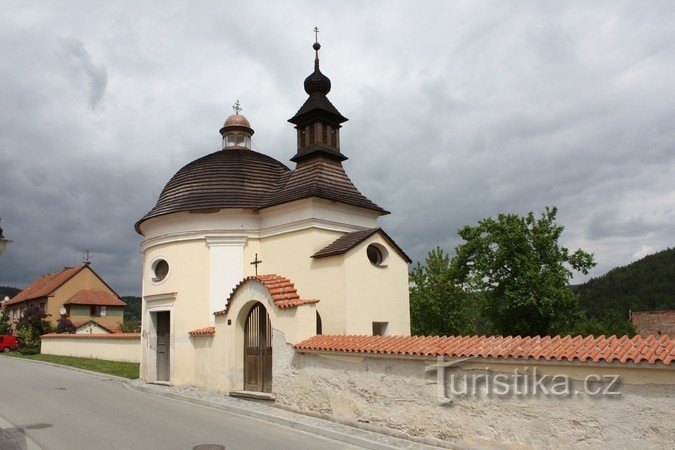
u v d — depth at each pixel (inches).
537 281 1085.1
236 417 544.7
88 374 1016.2
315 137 875.4
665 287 2659.9
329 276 721.6
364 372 476.4
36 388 788.0
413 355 428.1
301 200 779.4
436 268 1366.9
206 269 811.4
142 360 874.8
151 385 800.9
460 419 396.8
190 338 775.7
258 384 645.9
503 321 1156.5
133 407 604.7
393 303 762.8
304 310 571.5
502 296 1146.0
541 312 1074.1
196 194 851.4
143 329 886.4
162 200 901.2
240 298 665.6
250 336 667.4
